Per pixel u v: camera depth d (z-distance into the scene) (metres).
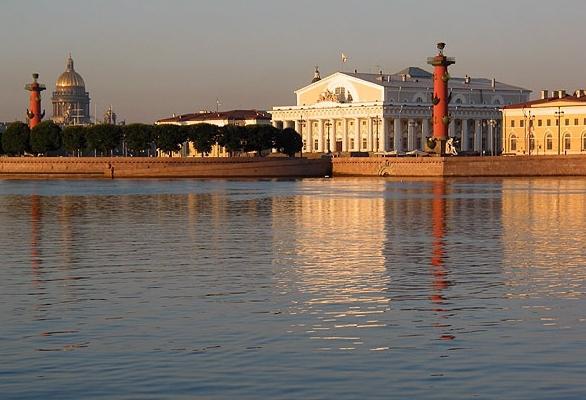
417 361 38.47
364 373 36.75
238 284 59.78
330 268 68.00
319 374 36.66
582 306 50.72
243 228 105.06
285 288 57.91
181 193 194.75
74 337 43.12
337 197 172.38
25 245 86.06
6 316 48.38
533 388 34.56
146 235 96.38
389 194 182.62
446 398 33.53
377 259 73.75
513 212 128.62
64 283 60.50
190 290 57.25
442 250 80.44
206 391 34.56
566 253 77.50
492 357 38.94
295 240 90.19
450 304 51.66
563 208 136.62
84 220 118.44
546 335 43.00
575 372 36.56
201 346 41.19
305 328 44.97
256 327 45.22
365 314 48.69
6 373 37.03
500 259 73.31
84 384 35.50
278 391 34.53
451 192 188.50
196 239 91.69
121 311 49.78
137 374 36.78
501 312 49.03
